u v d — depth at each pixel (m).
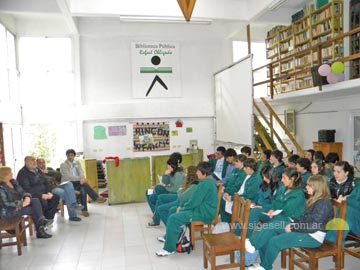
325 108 6.38
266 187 3.68
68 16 5.98
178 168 4.59
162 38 7.98
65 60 7.54
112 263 3.29
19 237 3.59
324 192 2.66
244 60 5.74
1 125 5.31
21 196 3.98
